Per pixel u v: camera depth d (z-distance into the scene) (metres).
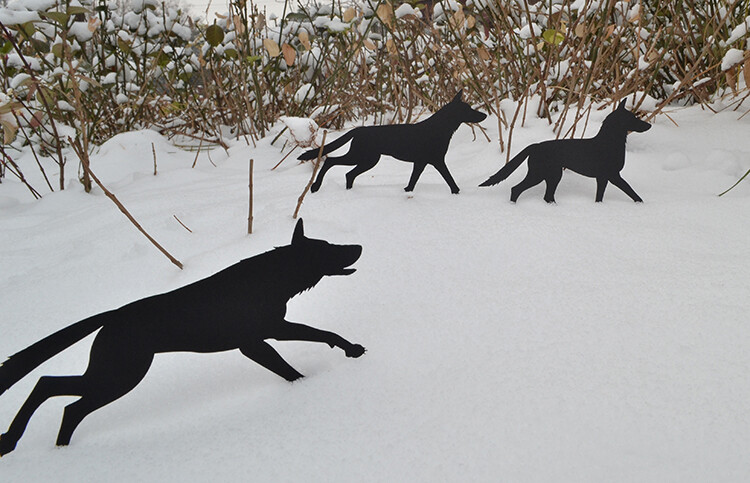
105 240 2.74
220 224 2.82
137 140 4.45
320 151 2.69
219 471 1.39
